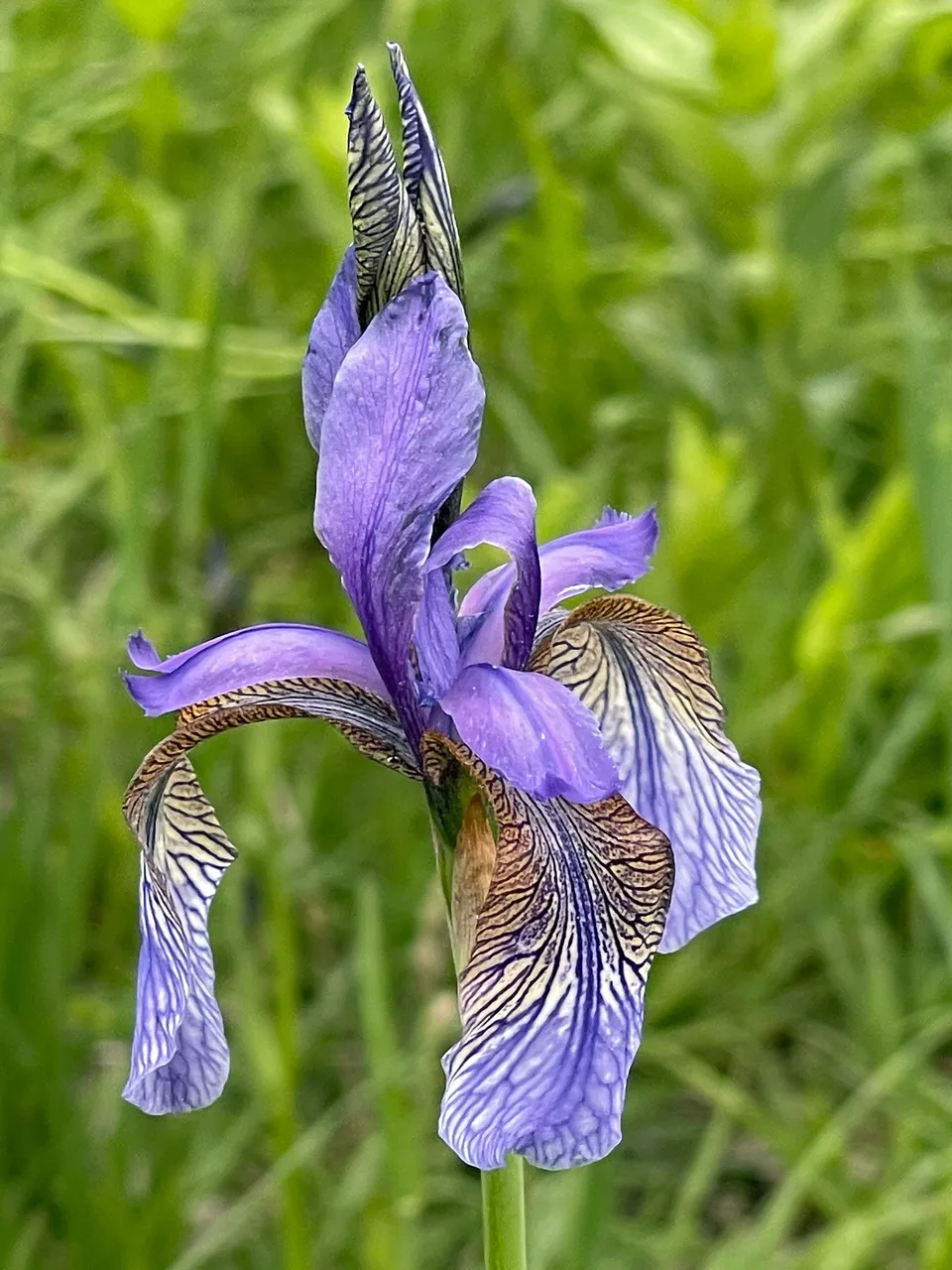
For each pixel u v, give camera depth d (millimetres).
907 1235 310
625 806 138
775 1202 281
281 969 269
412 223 141
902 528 346
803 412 428
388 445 137
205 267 397
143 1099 150
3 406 394
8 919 298
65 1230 292
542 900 137
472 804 146
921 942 367
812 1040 354
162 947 152
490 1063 131
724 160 425
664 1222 334
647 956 136
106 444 369
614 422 434
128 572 330
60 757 367
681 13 426
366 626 145
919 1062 315
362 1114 338
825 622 354
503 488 145
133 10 416
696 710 169
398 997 356
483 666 142
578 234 436
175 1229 286
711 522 354
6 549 368
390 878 376
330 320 146
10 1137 297
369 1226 259
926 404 329
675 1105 365
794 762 377
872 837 368
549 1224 279
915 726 354
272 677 150
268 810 280
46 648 337
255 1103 304
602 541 162
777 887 362
